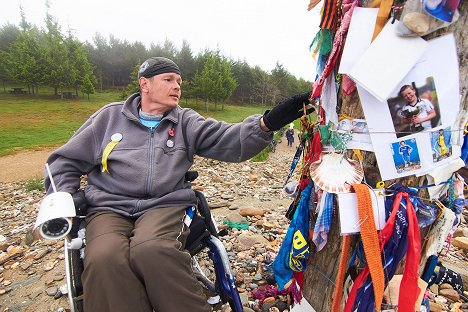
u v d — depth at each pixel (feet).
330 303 5.41
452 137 4.23
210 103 176.55
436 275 7.47
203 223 6.24
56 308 7.64
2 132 69.46
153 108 6.60
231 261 9.32
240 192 18.31
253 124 5.81
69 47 153.99
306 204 5.28
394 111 4.18
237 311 5.92
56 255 10.50
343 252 4.55
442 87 4.00
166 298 4.83
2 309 7.78
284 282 5.75
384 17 3.93
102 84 198.70
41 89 168.76
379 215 4.32
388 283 4.59
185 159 6.48
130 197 6.04
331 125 4.74
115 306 4.65
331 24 4.53
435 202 4.67
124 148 6.23
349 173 4.50
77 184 6.31
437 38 3.90
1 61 153.58
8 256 10.70
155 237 5.03
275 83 187.83
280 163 35.63
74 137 6.35
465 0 3.78
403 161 4.31
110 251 4.80
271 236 11.10
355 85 4.38
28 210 17.67
